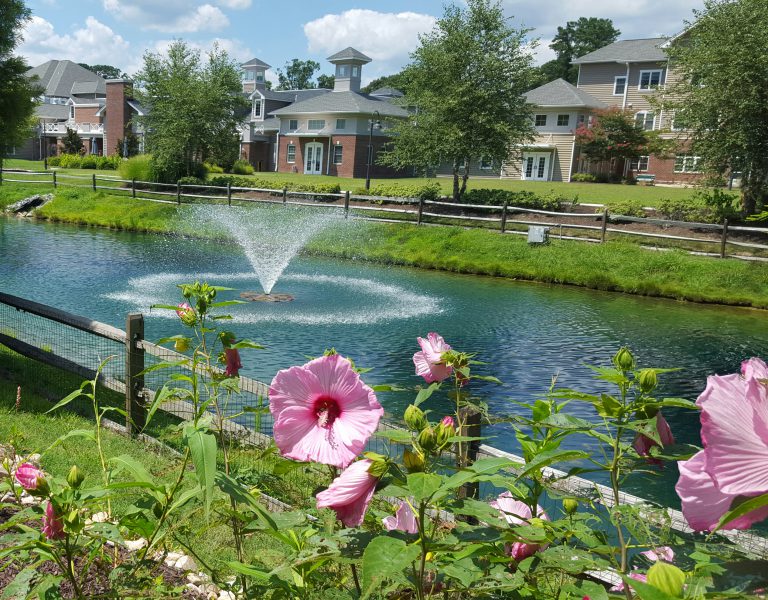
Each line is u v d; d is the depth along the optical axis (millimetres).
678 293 15125
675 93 19875
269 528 1335
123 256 17203
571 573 1278
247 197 27641
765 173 18547
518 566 1308
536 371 8438
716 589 844
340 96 45000
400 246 19812
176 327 9562
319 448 1104
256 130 51969
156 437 4629
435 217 22891
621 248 17703
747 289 14898
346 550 1251
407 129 24078
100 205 26000
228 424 3969
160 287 12844
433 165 23984
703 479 698
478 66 22688
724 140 18562
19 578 1611
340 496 1048
